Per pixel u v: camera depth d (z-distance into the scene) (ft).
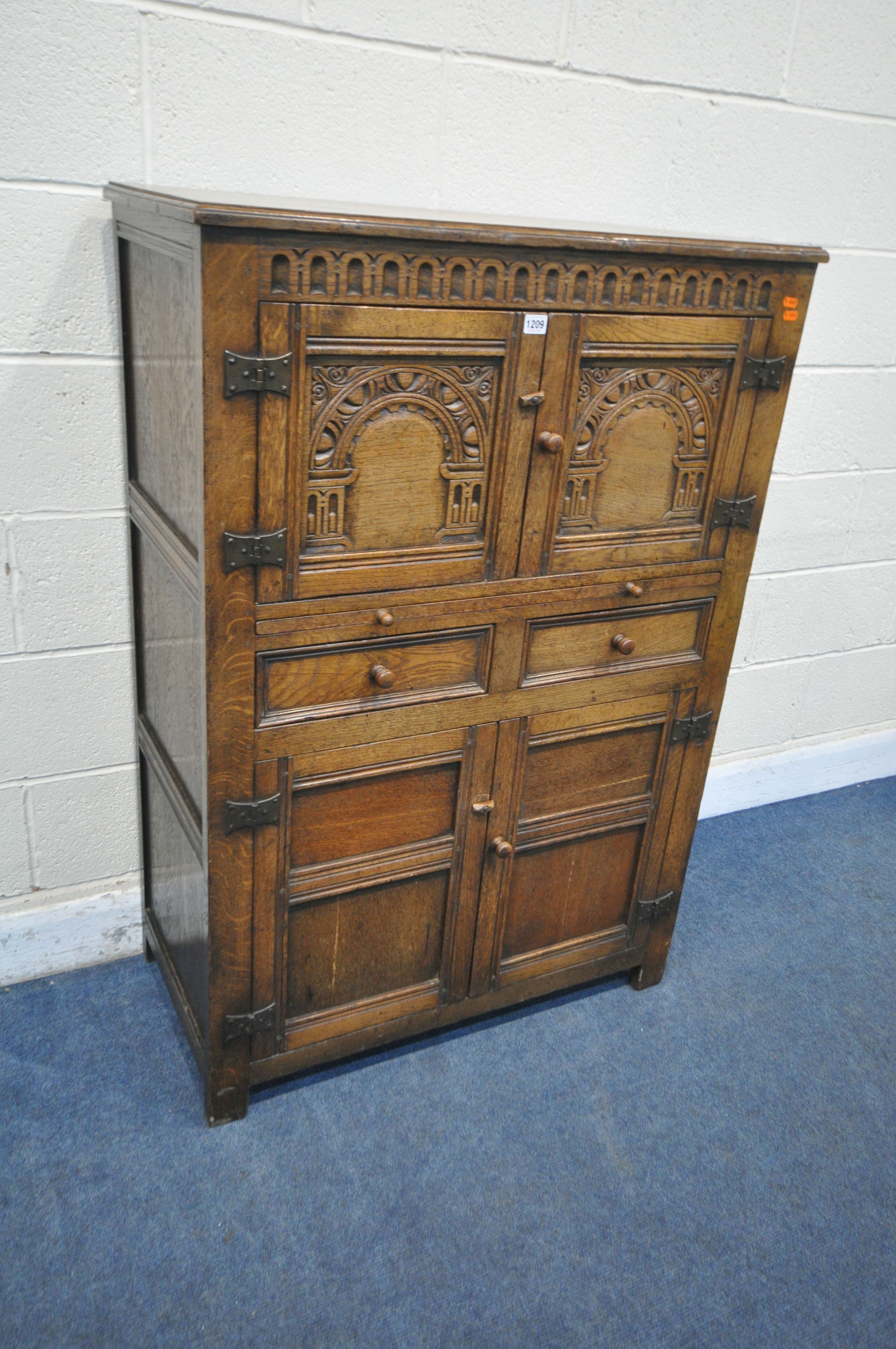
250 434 4.12
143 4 4.87
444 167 5.93
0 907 6.30
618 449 5.02
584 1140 5.59
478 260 4.28
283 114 5.39
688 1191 5.35
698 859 8.33
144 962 6.67
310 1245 4.89
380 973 5.65
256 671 4.57
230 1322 4.52
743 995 6.82
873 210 7.41
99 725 6.17
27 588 5.66
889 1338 4.70
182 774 5.32
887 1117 5.93
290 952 5.29
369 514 4.55
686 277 4.78
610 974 6.73
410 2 5.44
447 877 5.58
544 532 5.00
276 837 4.93
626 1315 4.70
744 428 5.31
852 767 9.63
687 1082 6.06
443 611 4.89
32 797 6.14
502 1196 5.23
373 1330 4.54
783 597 8.46
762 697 8.85
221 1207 5.04
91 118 4.97
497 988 6.08
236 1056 5.33
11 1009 6.15
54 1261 4.72
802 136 6.95
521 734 5.42
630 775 5.98
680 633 5.73
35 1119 5.42
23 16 4.66
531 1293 4.76
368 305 4.14
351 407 4.31
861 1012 6.75
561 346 4.62
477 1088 5.88
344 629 4.68
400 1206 5.12
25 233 5.03
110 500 5.69
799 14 6.54
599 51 6.07
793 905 7.82
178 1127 5.45
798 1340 4.66
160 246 4.32
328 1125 5.55
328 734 4.85
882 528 8.64
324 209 4.60
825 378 7.75
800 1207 5.31
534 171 6.21
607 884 6.25
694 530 5.46
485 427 4.64
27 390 5.30
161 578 5.21
